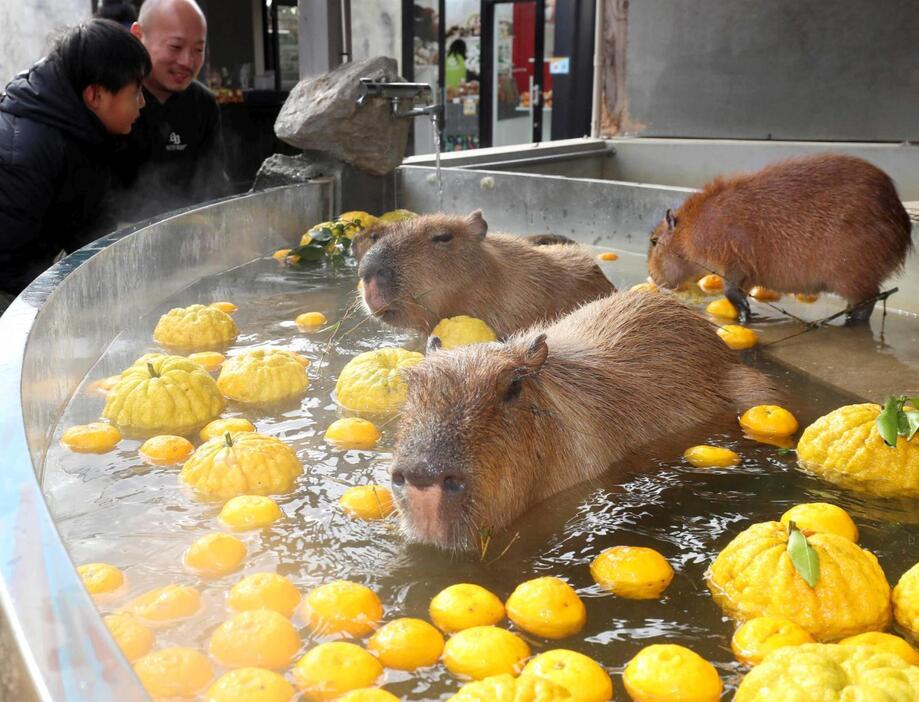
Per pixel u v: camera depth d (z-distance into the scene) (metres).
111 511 2.88
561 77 14.88
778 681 1.89
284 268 6.48
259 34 12.37
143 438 3.52
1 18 10.07
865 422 3.40
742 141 11.04
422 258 4.91
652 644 2.24
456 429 2.86
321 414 3.82
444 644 2.19
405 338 4.99
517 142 15.55
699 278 5.96
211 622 2.24
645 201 7.01
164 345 4.68
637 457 3.59
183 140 6.77
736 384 4.24
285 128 7.53
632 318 4.21
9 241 5.11
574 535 2.92
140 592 2.38
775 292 5.83
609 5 11.76
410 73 14.41
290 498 3.03
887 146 9.96
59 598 1.46
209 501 2.98
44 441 3.30
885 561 2.70
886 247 5.27
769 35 10.79
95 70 5.08
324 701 1.96
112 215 6.41
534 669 2.04
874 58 10.21
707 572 2.63
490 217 7.92
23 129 5.03
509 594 2.51
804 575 2.36
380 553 2.71
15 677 1.39
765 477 3.36
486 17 14.62
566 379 3.62
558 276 5.42
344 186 7.70
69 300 3.95
